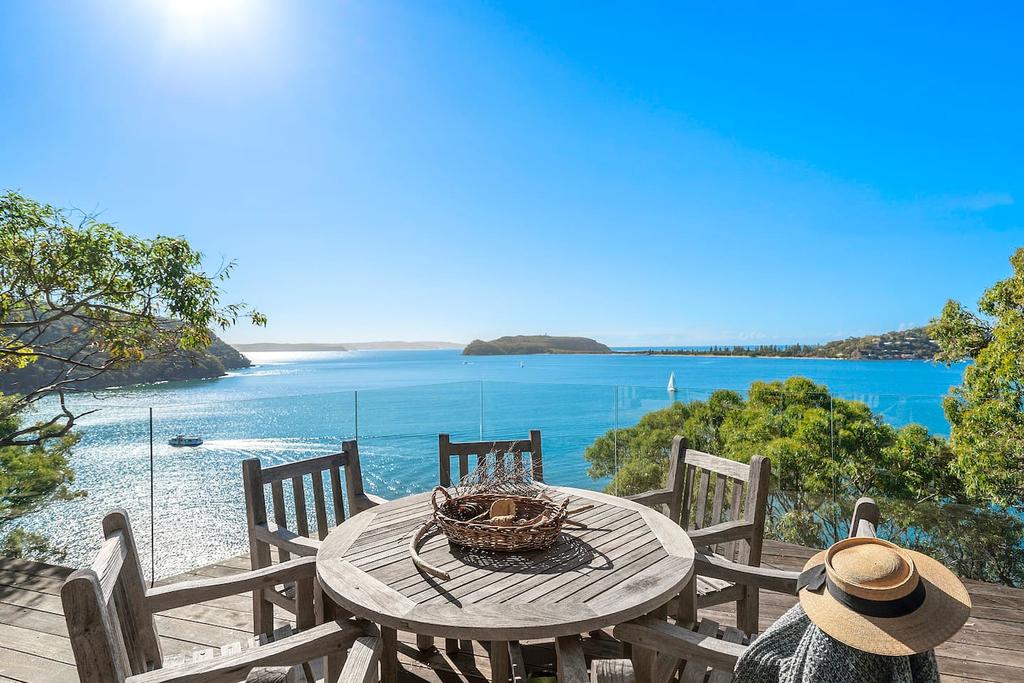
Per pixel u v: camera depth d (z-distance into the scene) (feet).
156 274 16.90
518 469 7.88
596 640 7.62
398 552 6.05
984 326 21.44
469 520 6.61
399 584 5.24
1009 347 16.92
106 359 16.92
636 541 6.37
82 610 3.51
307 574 5.96
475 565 5.69
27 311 16.24
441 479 9.50
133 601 5.08
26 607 9.58
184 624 8.93
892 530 12.78
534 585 5.20
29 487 12.04
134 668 4.90
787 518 14.28
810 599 3.22
